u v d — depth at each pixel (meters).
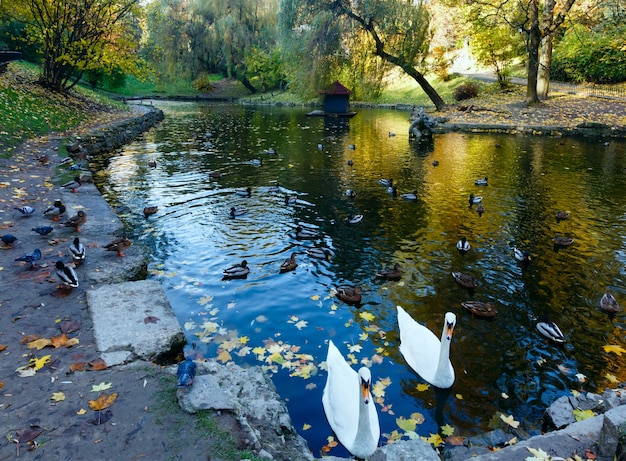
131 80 68.38
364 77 39.16
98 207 11.54
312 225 12.65
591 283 9.28
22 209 10.41
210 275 9.52
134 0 28.05
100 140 22.55
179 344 6.27
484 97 39.25
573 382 6.46
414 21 34.50
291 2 35.75
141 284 7.50
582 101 32.69
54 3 26.55
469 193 15.88
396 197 15.43
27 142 18.28
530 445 4.38
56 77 29.33
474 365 6.84
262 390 5.53
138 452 4.03
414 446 4.52
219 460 3.99
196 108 50.62
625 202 14.60
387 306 8.48
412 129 28.61
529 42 34.50
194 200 14.84
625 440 3.95
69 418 4.39
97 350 5.67
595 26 35.72
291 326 7.78
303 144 26.66
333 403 5.69
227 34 59.59
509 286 9.19
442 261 10.36
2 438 4.12
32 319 6.29
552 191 15.97
